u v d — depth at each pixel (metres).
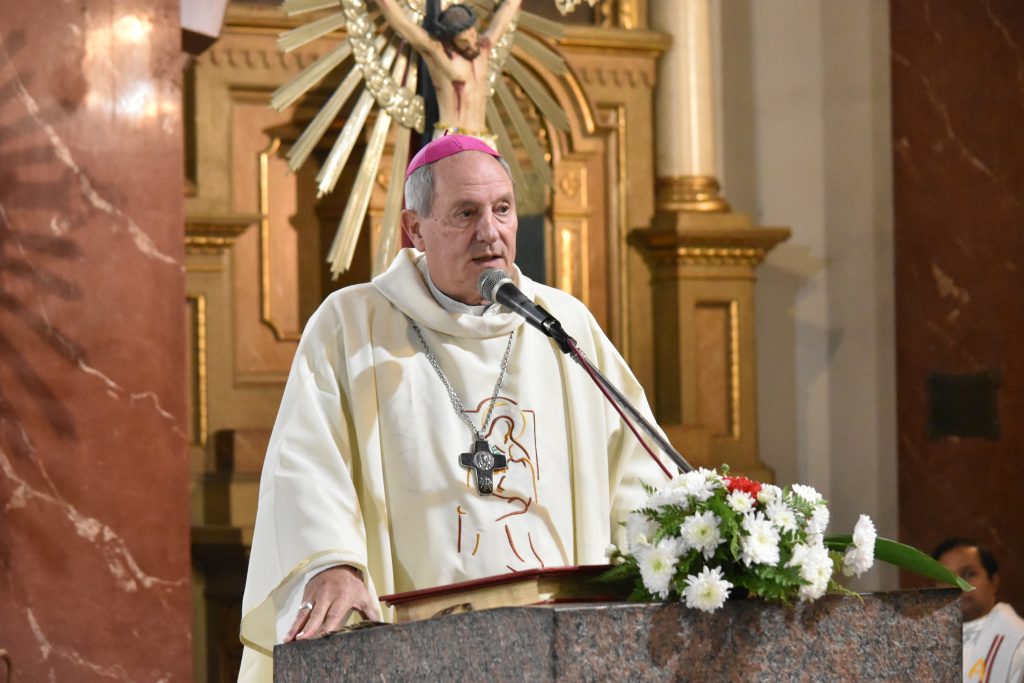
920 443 19.27
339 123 17.97
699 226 19.31
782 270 20.78
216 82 17.78
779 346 20.70
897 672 5.93
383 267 15.69
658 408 19.70
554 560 7.87
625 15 19.80
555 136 19.17
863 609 5.89
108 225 12.74
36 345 12.48
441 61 14.79
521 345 8.24
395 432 7.88
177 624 12.68
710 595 5.57
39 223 12.56
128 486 12.63
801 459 20.67
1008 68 18.33
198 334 17.64
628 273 19.58
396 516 7.79
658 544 5.90
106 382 12.62
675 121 19.78
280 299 18.12
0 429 12.35
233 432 17.50
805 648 5.79
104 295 12.69
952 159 18.95
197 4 13.82
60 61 12.72
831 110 20.89
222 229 17.53
